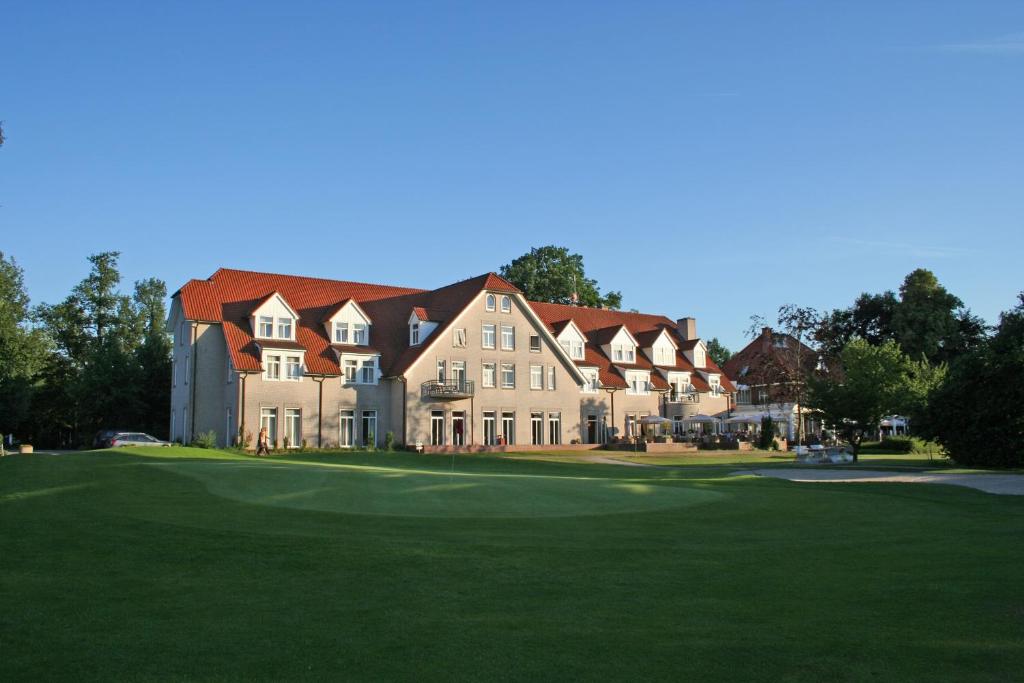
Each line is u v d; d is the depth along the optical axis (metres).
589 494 20.30
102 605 9.91
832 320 73.88
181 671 7.57
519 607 9.90
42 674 7.48
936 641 8.48
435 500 18.45
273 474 21.48
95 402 62.09
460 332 52.91
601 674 7.48
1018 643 8.40
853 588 10.92
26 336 60.59
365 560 12.38
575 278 91.94
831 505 20.59
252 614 9.55
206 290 49.19
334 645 8.36
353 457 39.41
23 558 12.20
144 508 16.39
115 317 72.31
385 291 58.12
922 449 55.12
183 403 48.28
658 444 55.69
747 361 82.12
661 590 10.80
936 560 12.95
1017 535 15.72
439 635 8.72
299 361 47.31
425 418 50.81
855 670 7.56
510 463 38.97
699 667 7.66
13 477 19.66
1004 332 38.28
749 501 20.83
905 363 48.56
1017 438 36.78
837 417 43.78
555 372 57.34
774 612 9.67
